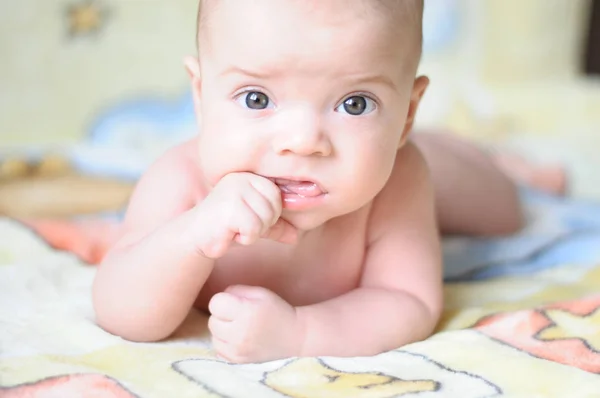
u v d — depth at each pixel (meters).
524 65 2.51
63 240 1.12
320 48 0.69
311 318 0.77
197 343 0.82
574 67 2.53
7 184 1.65
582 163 1.95
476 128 2.24
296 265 0.87
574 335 0.82
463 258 1.19
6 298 0.89
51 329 0.80
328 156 0.72
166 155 0.89
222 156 0.73
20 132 2.14
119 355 0.75
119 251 0.83
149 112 2.23
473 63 2.46
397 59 0.74
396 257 0.88
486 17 2.46
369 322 0.80
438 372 0.72
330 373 0.71
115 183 1.68
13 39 2.18
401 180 0.90
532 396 0.67
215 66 0.74
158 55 2.30
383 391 0.67
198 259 0.75
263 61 0.70
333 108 0.72
